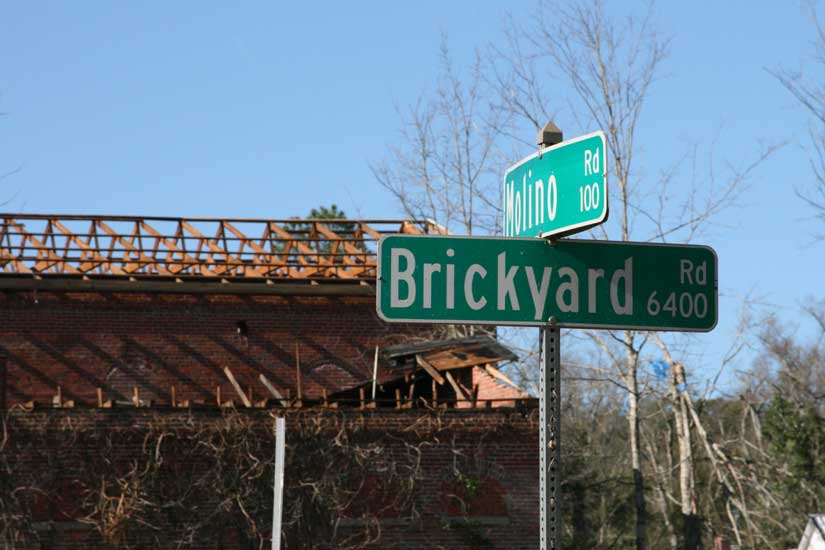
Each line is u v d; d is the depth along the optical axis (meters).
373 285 37.03
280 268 37.84
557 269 6.28
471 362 32.78
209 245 36.12
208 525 27.95
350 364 36.97
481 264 6.23
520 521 28.94
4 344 35.62
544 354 6.20
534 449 29.33
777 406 41.75
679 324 6.37
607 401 53.19
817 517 32.25
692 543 37.16
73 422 27.91
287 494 28.31
